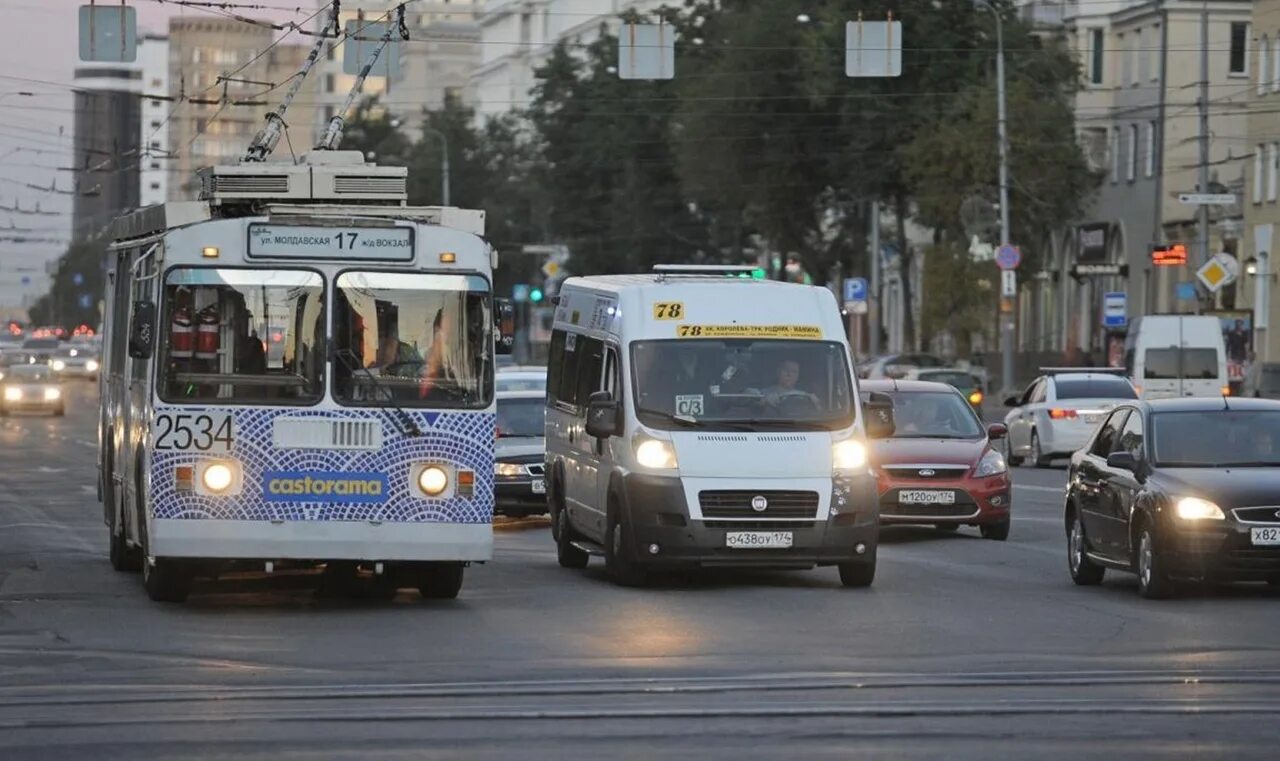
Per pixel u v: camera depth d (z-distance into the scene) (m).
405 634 38.78
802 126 176.50
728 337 49.81
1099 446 49.53
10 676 32.88
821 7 171.12
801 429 48.66
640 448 48.19
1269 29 169.25
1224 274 128.62
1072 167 164.38
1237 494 43.97
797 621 41.16
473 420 42.62
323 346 42.25
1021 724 28.08
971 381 132.00
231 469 41.88
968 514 61.62
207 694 30.88
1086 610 43.19
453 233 42.94
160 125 102.88
